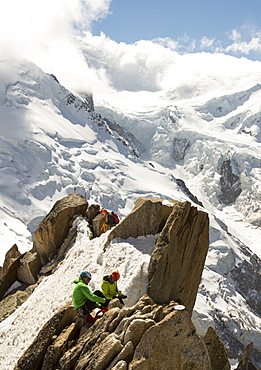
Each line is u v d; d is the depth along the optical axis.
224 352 8.15
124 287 9.30
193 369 6.80
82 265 11.94
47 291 12.57
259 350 68.19
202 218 10.06
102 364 7.04
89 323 8.85
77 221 15.53
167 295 9.32
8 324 12.23
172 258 9.48
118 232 11.28
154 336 6.90
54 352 8.23
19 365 8.55
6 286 15.68
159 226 10.90
